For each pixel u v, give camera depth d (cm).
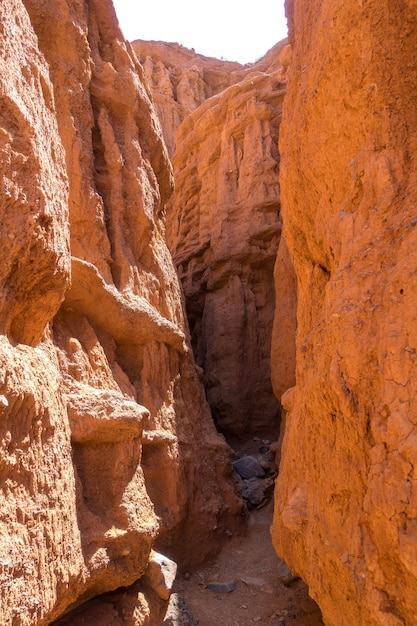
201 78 1994
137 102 646
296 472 395
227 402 1028
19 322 342
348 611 306
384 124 343
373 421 279
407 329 273
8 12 329
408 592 254
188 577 554
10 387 308
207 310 1138
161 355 579
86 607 417
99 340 515
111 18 649
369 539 278
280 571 557
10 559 293
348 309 314
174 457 552
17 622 295
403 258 292
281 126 523
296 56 493
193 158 1308
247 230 1073
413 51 344
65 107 549
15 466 311
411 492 248
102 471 427
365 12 358
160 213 731
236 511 664
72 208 532
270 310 1080
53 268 341
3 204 310
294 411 411
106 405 430
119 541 412
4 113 317
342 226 354
